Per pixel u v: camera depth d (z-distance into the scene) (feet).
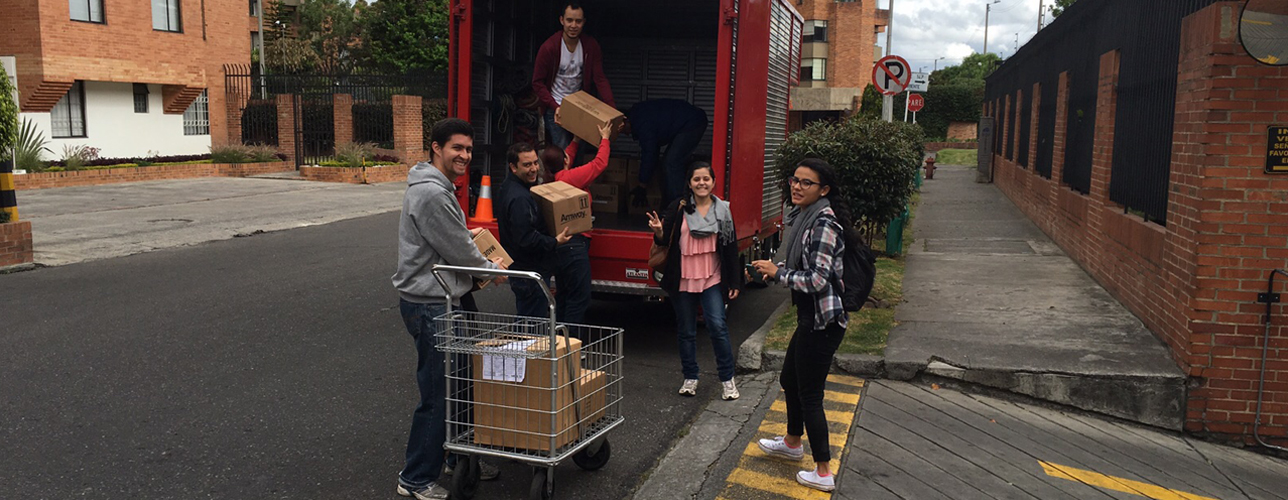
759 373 22.38
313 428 18.04
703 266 19.97
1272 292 19.24
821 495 15.03
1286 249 19.08
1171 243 21.83
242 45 91.66
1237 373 19.57
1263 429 19.54
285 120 88.28
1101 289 30.19
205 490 15.01
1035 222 50.70
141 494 14.78
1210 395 19.75
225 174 81.87
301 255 39.73
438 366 14.26
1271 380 19.40
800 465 16.33
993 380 20.63
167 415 18.58
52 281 32.73
